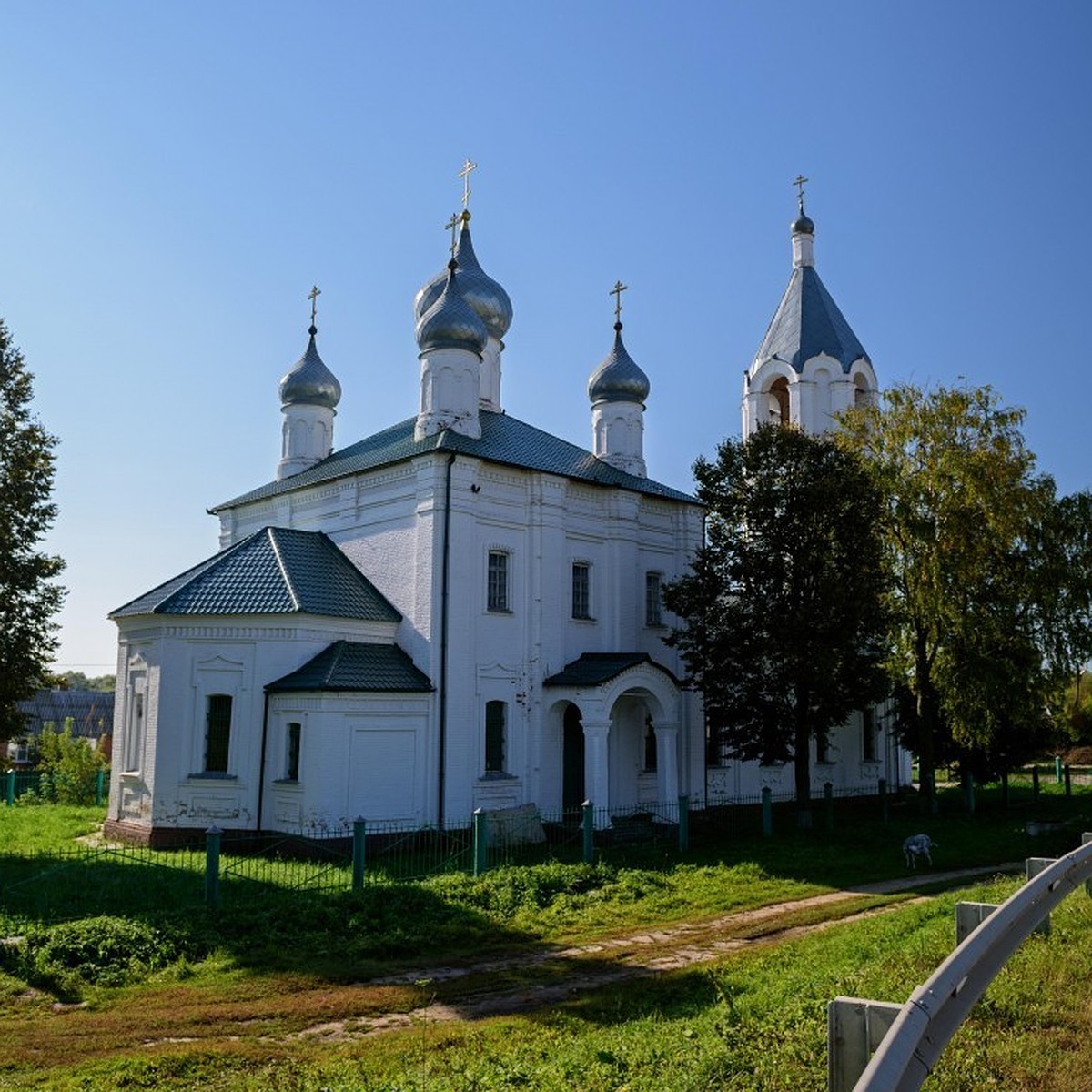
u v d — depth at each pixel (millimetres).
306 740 25125
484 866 19719
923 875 22406
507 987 12805
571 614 31375
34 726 65250
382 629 28500
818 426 39312
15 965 13078
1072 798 39875
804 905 18438
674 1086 7281
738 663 28297
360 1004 11938
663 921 16984
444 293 31875
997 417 31984
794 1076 7094
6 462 26062
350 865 21828
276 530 30203
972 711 31500
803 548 27422
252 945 14445
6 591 25844
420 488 28750
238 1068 9750
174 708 26672
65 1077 9500
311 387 37312
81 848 24188
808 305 40781
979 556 31344
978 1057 7109
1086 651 32312
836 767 39750
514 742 29125
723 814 33188
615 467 36562
